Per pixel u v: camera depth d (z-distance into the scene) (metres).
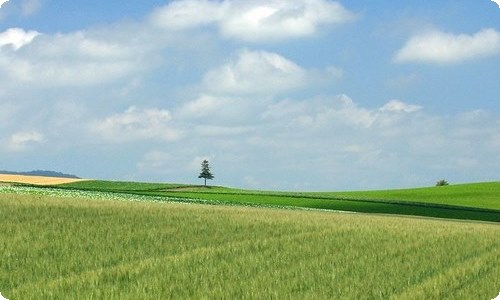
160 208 31.14
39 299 11.74
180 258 16.77
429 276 15.05
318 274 14.77
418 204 69.06
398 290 13.20
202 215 28.44
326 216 34.12
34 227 21.81
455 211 63.38
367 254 18.42
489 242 22.27
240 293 12.45
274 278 14.15
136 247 18.77
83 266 15.55
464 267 16.16
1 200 30.33
